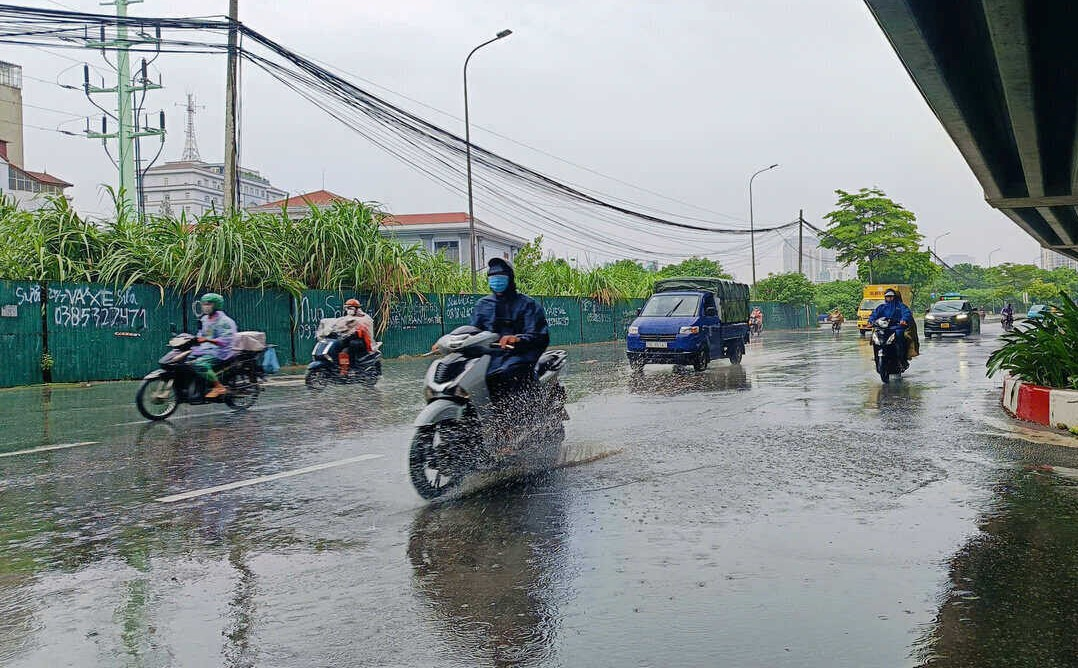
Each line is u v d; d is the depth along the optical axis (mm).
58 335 15977
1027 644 3129
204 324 10719
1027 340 10359
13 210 17656
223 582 3930
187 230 18875
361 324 14148
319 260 21328
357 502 5492
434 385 6145
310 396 12664
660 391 12633
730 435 8141
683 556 4234
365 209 22547
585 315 36375
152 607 3611
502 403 6562
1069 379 9336
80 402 12359
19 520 5156
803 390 12570
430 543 4516
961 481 5965
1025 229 28594
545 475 6238
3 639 3285
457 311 26703
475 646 3162
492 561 4184
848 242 67188
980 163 16406
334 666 2998
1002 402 10516
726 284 21812
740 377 15211
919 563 4098
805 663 2988
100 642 3242
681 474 6250
